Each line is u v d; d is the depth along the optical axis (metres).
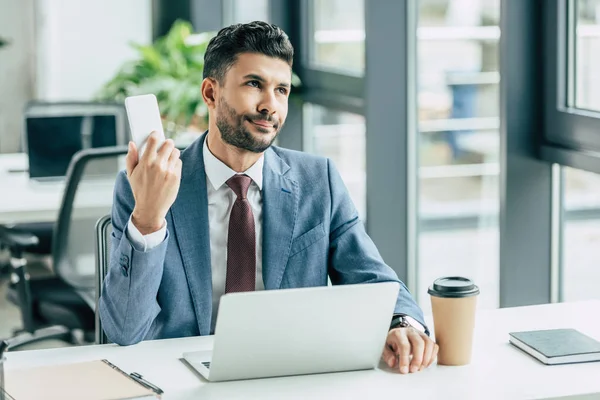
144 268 2.09
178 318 2.26
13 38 6.31
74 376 1.91
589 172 3.16
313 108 5.46
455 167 4.00
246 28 2.19
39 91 6.38
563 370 2.00
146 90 5.54
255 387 1.91
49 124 4.41
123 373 1.93
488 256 3.85
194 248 2.27
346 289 1.92
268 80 2.18
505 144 3.35
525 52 3.32
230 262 2.29
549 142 3.33
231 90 2.19
